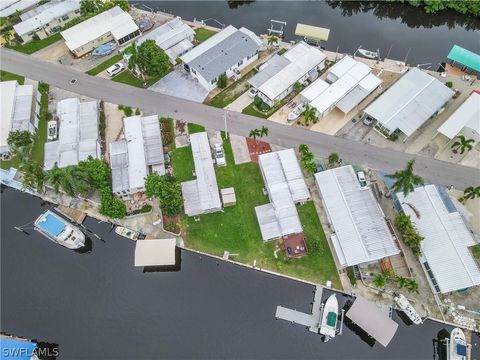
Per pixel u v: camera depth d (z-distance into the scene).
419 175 101.62
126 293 91.50
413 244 88.38
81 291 92.00
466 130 102.56
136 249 91.38
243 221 97.25
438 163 103.56
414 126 105.06
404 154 105.19
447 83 115.06
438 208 92.56
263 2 146.00
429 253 88.00
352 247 89.56
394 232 93.69
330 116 112.19
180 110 114.75
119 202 95.69
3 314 89.69
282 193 97.12
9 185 105.06
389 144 106.88
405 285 84.69
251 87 117.56
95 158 102.94
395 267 90.69
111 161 102.56
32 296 91.62
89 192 102.62
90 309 89.81
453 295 87.38
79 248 97.06
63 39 133.00
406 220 89.31
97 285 92.62
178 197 94.62
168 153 107.00
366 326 83.31
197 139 106.06
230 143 108.31
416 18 139.25
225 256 93.19
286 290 90.38
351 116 111.94
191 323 87.75
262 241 94.62
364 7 142.75
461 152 100.81
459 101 113.69
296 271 91.12
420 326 86.38
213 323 87.62
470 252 87.75
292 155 102.12
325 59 120.12
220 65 116.88
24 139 105.06
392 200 98.25
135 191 100.12
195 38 130.62
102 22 129.75
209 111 114.31
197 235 96.19
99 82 121.69
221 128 111.00
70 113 110.88
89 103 113.00
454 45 127.06
